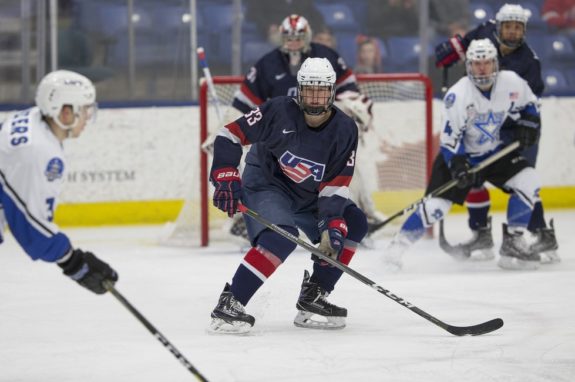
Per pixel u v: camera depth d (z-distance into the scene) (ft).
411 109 76.07
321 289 42.11
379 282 54.54
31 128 30.94
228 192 39.40
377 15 87.04
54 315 46.11
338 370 35.35
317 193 41.22
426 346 39.04
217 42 84.74
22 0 80.23
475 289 52.16
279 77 65.21
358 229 41.86
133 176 81.35
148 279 56.54
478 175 58.95
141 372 35.35
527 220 58.54
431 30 87.97
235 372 35.12
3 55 80.48
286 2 85.46
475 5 88.84
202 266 61.26
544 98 87.20
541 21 92.22
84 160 80.18
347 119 39.42
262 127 39.55
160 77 84.12
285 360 36.83
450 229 77.30
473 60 55.62
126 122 80.69
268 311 46.50
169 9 83.46
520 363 36.35
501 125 58.08
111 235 75.97
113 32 82.64
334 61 66.44
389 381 33.91
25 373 35.50
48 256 31.32
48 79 31.32
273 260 40.29
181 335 41.47
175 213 82.48
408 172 76.48
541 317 44.86
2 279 56.34
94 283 32.09
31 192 30.60
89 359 37.40
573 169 88.43
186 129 82.02
